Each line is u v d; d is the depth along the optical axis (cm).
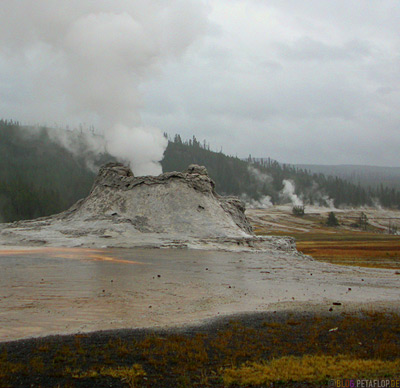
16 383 1622
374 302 3216
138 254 5841
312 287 3875
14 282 3669
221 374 1789
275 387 1692
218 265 5103
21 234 7075
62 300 3038
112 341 2119
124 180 8462
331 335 2327
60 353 1922
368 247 10925
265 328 2431
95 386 1633
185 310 2848
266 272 4716
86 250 6122
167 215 7719
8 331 2284
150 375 1752
